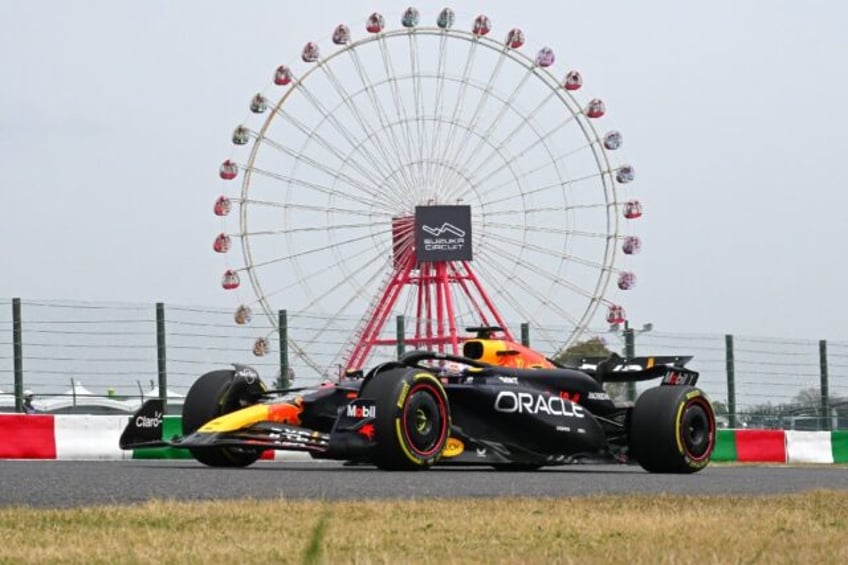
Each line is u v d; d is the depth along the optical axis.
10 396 19.92
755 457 23.94
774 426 25.53
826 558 5.97
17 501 8.45
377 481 10.55
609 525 7.24
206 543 6.25
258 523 7.02
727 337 25.06
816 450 25.00
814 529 7.31
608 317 36.12
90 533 6.55
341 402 13.27
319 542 4.06
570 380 14.16
